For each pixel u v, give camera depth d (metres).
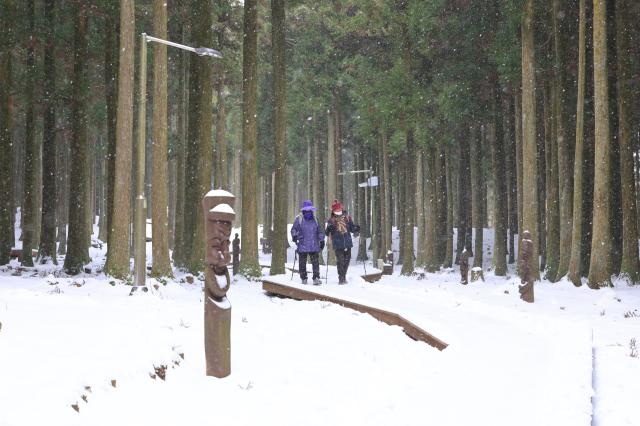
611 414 5.75
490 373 6.91
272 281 14.19
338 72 36.72
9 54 21.08
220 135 35.25
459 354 7.93
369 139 33.62
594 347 9.18
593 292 18.53
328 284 15.76
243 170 19.22
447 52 29.30
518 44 24.22
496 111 28.95
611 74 23.31
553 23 24.22
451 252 34.53
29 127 23.12
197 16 19.16
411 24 27.33
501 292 17.88
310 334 9.23
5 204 21.44
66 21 22.47
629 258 21.59
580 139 20.59
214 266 6.90
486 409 5.64
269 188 48.72
